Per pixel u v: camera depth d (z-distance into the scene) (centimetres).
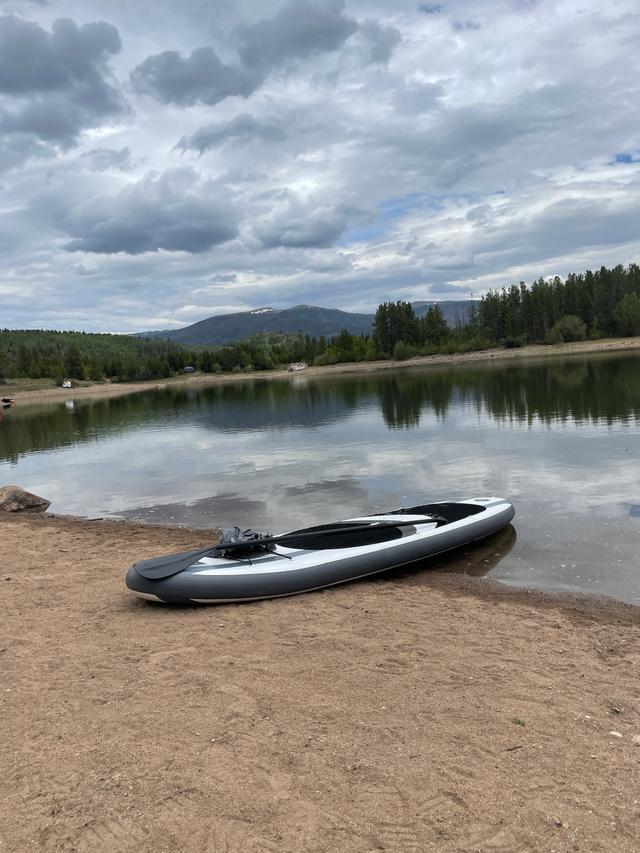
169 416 1859
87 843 161
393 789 176
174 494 712
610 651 270
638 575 377
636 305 4703
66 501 720
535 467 697
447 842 155
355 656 271
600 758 188
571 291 5300
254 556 381
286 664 265
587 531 466
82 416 2156
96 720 222
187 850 156
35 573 427
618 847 151
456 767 185
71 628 320
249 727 213
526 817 163
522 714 215
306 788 178
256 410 1841
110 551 479
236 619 327
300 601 353
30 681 258
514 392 1658
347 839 157
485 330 5622
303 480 726
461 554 438
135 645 294
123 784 184
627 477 620
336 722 214
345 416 1443
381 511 559
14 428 1820
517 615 320
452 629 301
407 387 2309
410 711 220
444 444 908
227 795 177
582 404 1277
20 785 187
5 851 159
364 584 383
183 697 237
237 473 808
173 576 348
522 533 473
